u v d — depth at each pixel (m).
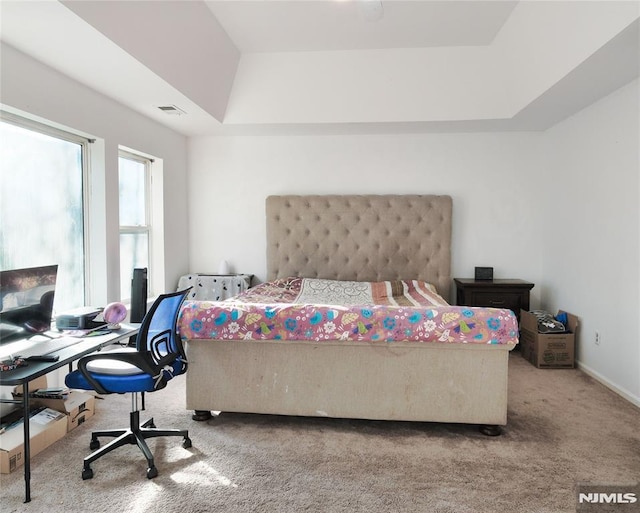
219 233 4.88
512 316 2.42
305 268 4.69
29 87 2.53
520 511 1.86
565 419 2.78
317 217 4.65
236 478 2.10
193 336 2.59
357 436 2.54
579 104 3.60
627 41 2.37
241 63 3.88
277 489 2.01
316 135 4.73
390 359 2.55
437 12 3.12
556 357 3.82
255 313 2.53
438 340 2.43
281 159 4.78
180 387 3.32
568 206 4.03
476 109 3.99
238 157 4.82
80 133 3.08
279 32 3.42
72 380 2.21
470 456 2.31
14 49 2.41
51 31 2.21
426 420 2.55
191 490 2.00
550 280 4.41
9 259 2.68
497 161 4.60
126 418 2.76
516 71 3.52
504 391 2.50
